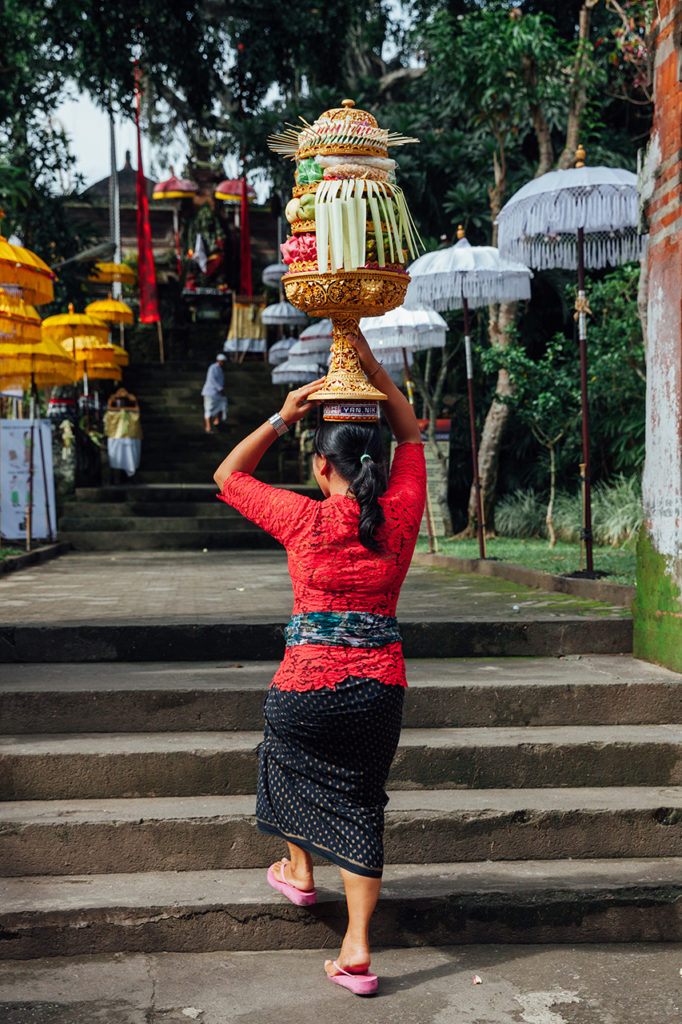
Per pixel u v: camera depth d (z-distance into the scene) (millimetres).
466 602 5820
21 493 11477
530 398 10797
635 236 7051
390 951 3062
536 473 14195
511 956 3035
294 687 2715
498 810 3428
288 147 3475
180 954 3006
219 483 2918
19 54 14586
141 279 21938
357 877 2729
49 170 15055
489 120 12023
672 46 4402
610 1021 2611
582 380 6617
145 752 3543
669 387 4379
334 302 3248
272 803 2836
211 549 12750
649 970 2947
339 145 3271
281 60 16375
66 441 14266
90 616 5199
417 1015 2639
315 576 2734
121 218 27328
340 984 2789
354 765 2750
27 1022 2561
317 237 3201
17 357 9625
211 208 25047
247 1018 2609
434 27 12047
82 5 14297
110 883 3191
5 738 3734
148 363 20703
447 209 14000
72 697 3830
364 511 2695
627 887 3164
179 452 17891
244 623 4656
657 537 4508
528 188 6602
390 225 3271
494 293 8016
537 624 4816
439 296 8062
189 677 4152
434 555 9383
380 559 2740
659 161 4523
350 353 3189
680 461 4270
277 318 17859
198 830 3307
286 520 2758
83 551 12352
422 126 15133
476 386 14617
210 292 23922
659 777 3756
